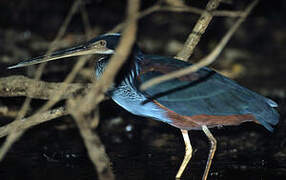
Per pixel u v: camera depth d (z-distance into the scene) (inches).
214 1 464.4
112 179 366.9
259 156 500.1
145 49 849.5
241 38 967.0
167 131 582.6
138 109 449.4
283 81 763.4
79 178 422.6
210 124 438.3
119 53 291.7
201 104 426.9
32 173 435.2
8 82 500.1
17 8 966.4
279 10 1013.8
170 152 509.4
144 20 938.1
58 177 424.2
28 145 516.4
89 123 370.0
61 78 634.2
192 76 433.1
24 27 943.7
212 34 783.1
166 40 894.4
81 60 350.3
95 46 459.2
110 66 301.1
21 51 797.2
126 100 449.4
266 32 999.6
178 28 938.7
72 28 914.7
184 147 527.2
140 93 436.8
